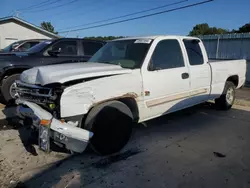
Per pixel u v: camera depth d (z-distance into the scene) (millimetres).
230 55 12305
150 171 2898
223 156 3332
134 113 3545
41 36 21719
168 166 3031
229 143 3795
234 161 3188
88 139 2832
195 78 4430
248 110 5914
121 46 4062
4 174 2779
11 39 20172
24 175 2766
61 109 2697
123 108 3303
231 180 2723
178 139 3934
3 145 3582
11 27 19938
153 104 3699
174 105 4098
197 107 6066
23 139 3826
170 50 4039
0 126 4441
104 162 3113
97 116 3029
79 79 2885
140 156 3295
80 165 3025
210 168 2994
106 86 3043
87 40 6965
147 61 3592
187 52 4359
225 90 5531
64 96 2699
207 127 4562
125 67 3564
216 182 2680
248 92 9031
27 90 3143
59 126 2674
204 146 3666
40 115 2777
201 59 4699
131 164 3066
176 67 4074
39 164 3035
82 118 2996
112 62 3879
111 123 3189
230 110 5859
